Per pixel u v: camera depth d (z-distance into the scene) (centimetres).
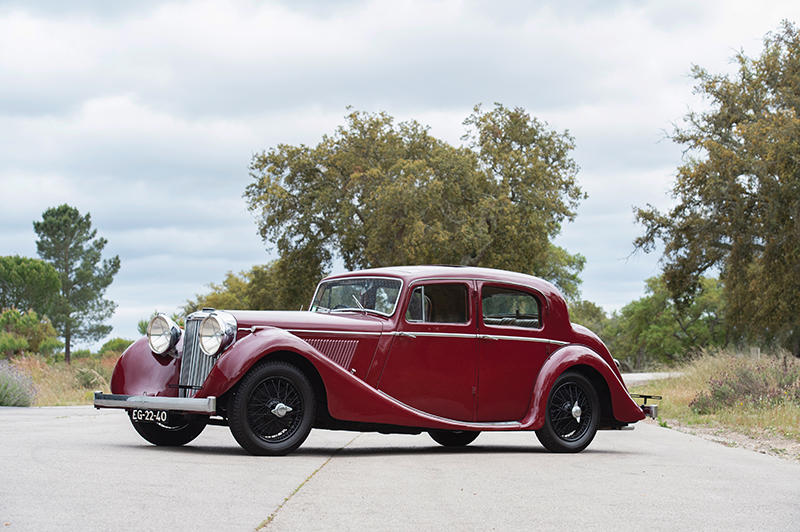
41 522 393
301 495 509
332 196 4262
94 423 1070
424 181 4044
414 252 3928
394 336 801
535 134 4847
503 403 850
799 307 3297
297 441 722
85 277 7650
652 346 8025
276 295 5100
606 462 750
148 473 563
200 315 757
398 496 519
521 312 878
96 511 426
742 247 3291
